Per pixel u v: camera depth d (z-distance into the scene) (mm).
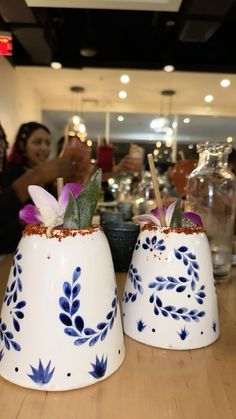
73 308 366
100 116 5973
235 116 5734
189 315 456
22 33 2980
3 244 1104
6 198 1122
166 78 4250
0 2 2434
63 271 367
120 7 2328
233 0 2412
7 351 376
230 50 3895
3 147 1759
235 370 411
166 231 473
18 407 335
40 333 361
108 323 390
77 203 392
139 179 2367
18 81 4148
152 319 462
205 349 460
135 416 326
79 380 364
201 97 5078
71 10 3133
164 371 403
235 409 341
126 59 3896
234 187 830
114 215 1190
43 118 5898
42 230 380
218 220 804
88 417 323
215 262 783
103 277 389
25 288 372
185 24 2789
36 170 1153
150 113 5711
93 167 1156
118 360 403
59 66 3818
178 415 330
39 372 358
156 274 466
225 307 614
